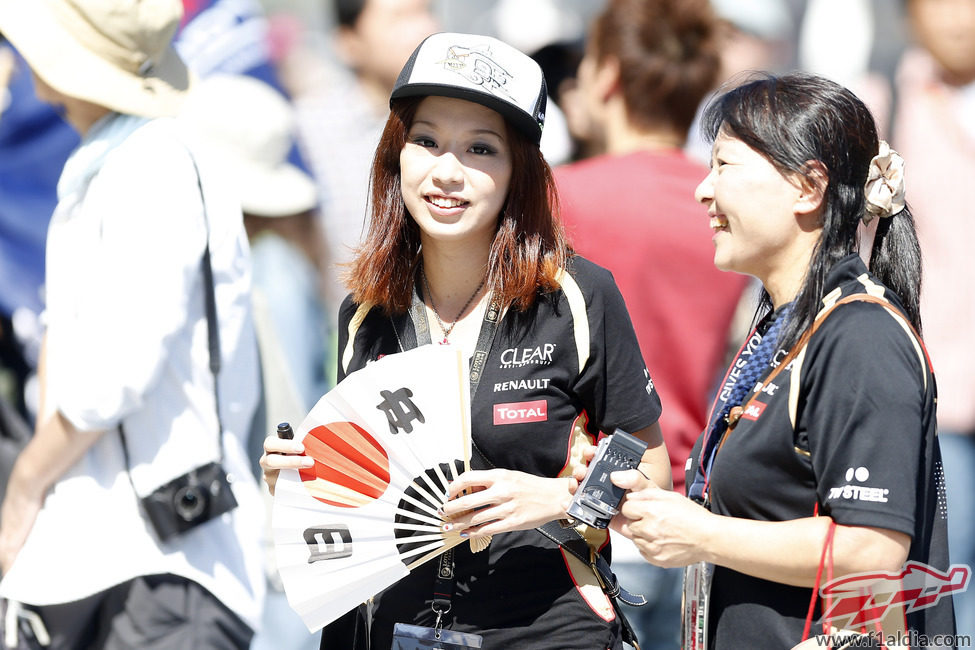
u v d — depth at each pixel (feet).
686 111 41.14
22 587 34.42
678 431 39.91
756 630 24.90
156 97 36.04
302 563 27.55
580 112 54.90
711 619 25.86
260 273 53.98
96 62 35.19
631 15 41.04
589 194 40.04
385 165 29.30
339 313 30.71
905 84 56.34
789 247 25.55
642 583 41.27
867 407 23.26
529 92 27.86
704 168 41.06
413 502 27.27
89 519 34.47
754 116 25.27
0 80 54.80
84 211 34.88
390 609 28.89
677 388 39.96
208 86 54.60
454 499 26.53
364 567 27.50
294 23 59.52
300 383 54.03
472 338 29.04
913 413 23.20
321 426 27.40
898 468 22.98
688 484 27.53
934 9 54.95
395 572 27.48
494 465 28.09
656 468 29.55
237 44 56.29
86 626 34.99
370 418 27.22
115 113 35.88
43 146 55.06
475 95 27.35
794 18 58.18
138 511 34.58
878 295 24.41
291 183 55.57
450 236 27.99
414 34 59.41
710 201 26.27
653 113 41.04
